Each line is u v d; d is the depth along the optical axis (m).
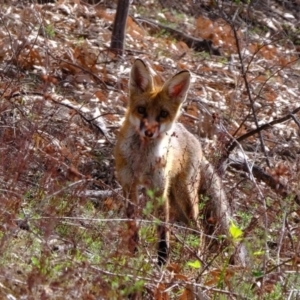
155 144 11.47
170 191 12.41
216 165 13.27
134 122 11.56
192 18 26.48
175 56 21.45
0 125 12.77
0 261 8.98
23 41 15.96
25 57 16.56
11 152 11.64
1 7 18.41
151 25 24.31
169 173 11.88
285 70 22.05
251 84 19.70
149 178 11.50
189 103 17.02
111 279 8.87
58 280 8.46
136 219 9.68
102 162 13.83
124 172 11.57
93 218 10.23
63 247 9.73
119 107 16.17
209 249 11.38
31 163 11.77
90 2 24.47
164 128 11.63
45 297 7.85
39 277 8.24
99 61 18.70
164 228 10.91
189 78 11.88
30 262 9.30
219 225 11.25
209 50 23.55
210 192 12.59
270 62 21.92
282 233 10.24
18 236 9.84
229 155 14.16
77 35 20.58
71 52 17.84
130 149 11.46
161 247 10.84
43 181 11.12
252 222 10.69
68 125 13.51
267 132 17.22
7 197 10.39
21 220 9.96
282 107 18.98
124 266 8.89
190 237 11.62
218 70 20.58
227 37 23.59
